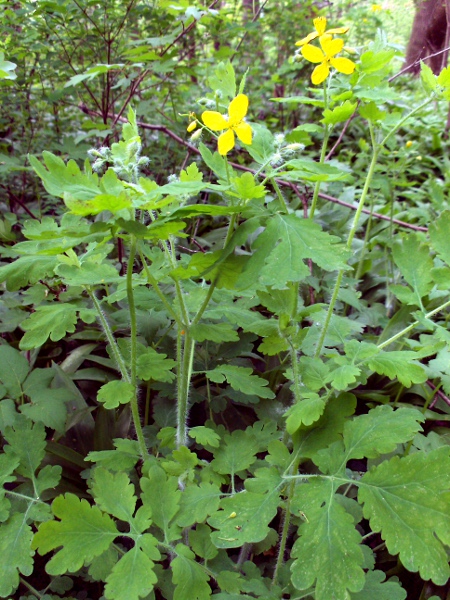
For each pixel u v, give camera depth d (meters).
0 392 1.88
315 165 1.44
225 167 1.66
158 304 1.90
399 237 3.38
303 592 1.50
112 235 1.40
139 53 3.42
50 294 2.38
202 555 1.56
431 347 1.56
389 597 1.40
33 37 3.58
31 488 1.88
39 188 4.04
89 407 2.21
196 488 1.61
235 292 2.03
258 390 1.80
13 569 1.47
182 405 1.79
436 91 1.79
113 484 1.49
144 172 3.86
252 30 4.05
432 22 4.48
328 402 1.62
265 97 5.76
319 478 1.43
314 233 1.38
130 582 1.27
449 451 1.32
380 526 1.28
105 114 3.64
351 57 2.45
